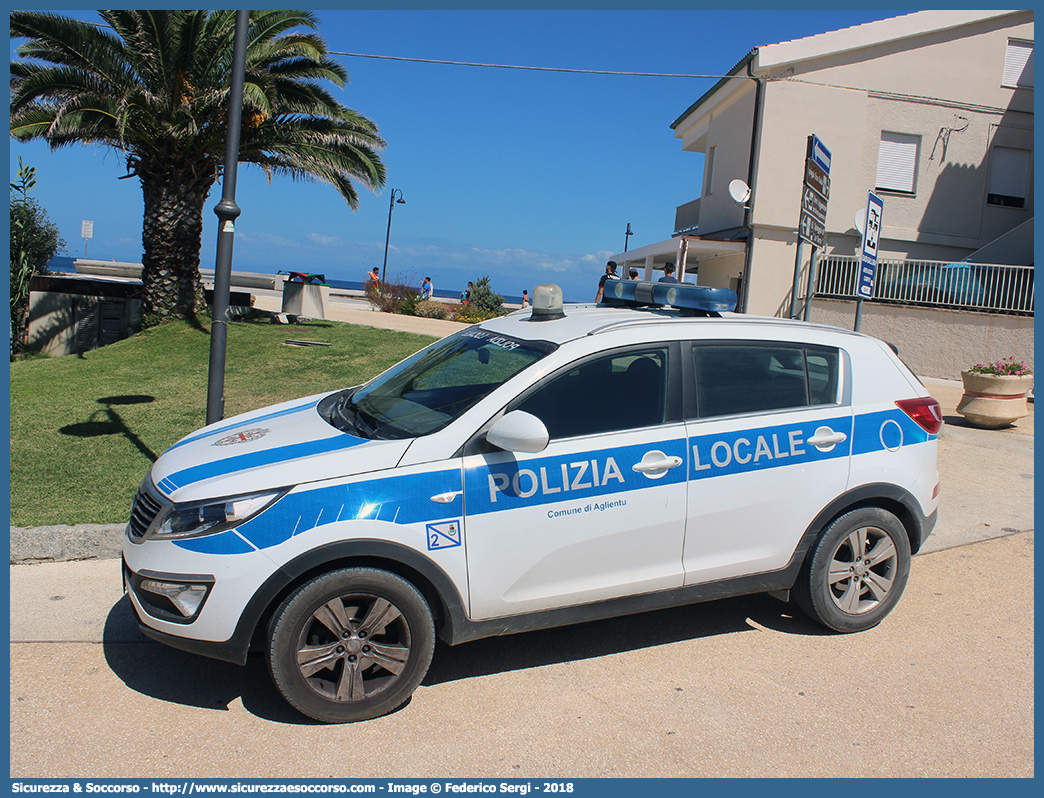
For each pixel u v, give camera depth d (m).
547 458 3.42
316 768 2.91
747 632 4.12
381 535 3.14
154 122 13.41
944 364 15.06
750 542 3.82
